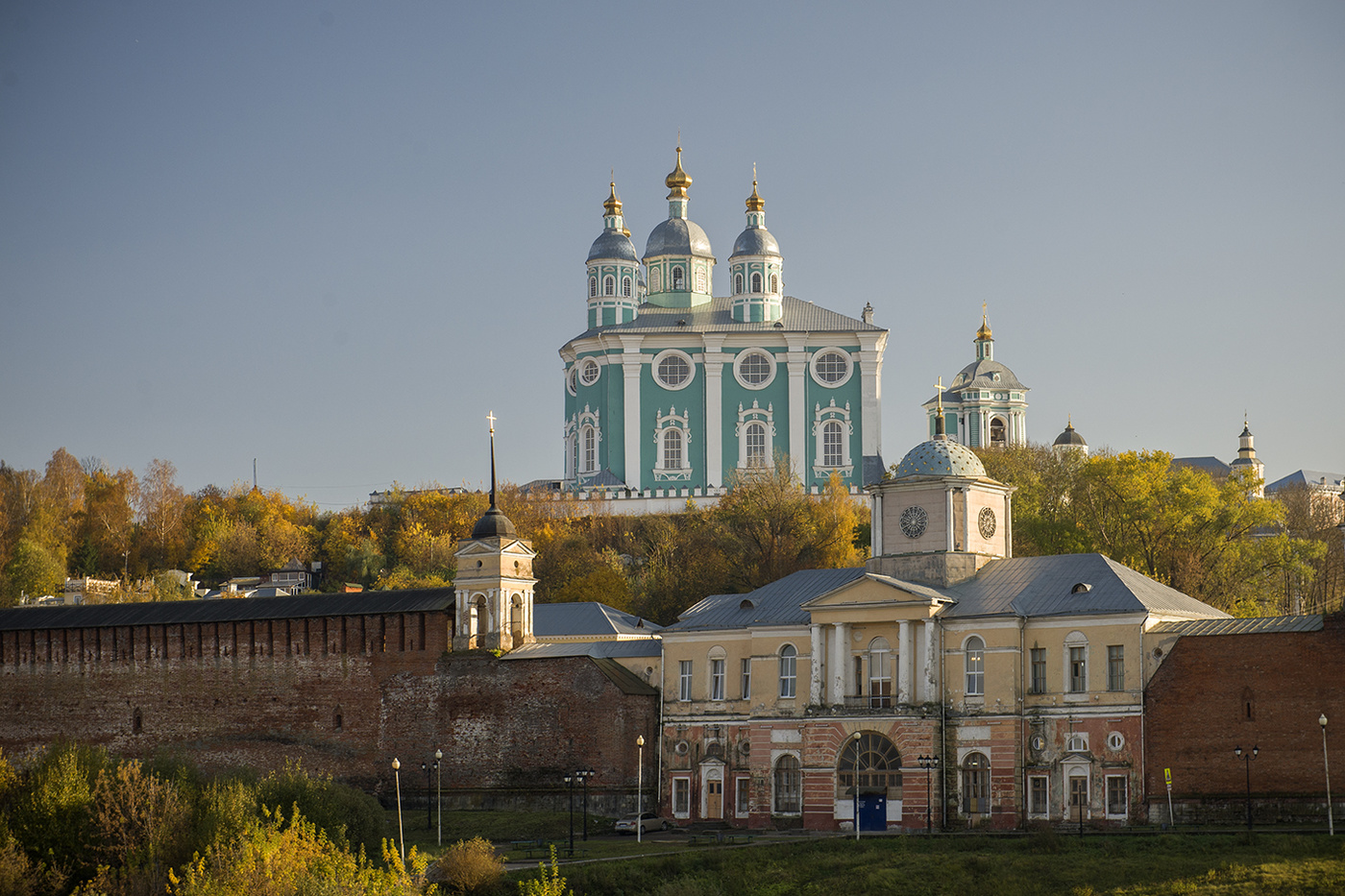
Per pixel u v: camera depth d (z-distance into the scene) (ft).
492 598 438.81
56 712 483.51
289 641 458.09
